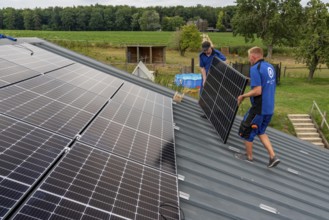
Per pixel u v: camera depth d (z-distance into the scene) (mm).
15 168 3215
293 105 28453
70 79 7535
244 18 65750
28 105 4965
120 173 4027
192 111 10016
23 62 7770
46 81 6684
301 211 5727
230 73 7684
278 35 64562
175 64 50906
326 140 21734
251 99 6598
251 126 6656
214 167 6277
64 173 3496
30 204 2812
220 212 4812
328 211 6102
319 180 7816
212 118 8539
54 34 98312
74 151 4066
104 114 5871
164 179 4410
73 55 12266
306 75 45781
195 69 43938
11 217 2594
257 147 8609
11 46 9641
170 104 8953
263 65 6125
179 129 7773
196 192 5176
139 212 3422
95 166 3928
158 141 5680
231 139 8250
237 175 6277
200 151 6887
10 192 2848
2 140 3623
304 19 60938
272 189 6180
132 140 5223
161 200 3852
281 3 63250
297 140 11820
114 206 3332
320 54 39469
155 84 12469
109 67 12625
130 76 12375
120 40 87875
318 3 39250
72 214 2936
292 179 7125
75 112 5426
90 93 6926
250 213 5070
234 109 6844
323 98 31562
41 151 3754
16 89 5477
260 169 7004
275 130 12156
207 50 9531
